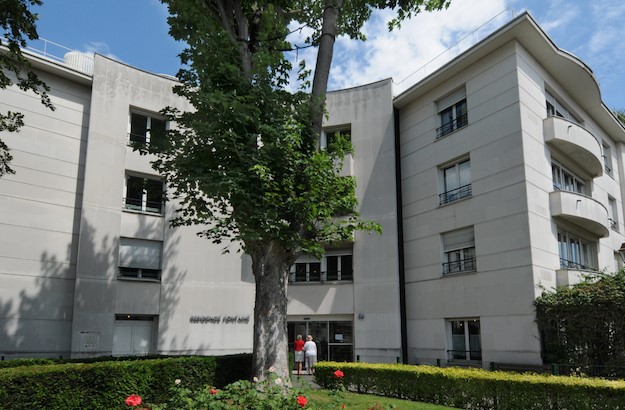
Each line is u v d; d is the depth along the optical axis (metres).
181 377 10.43
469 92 18.30
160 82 20.41
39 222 17.16
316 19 15.01
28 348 16.22
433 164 19.33
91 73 19.66
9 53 12.91
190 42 11.64
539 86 17.77
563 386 9.06
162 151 11.18
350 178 11.41
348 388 12.74
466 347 16.91
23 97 17.50
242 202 9.83
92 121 18.45
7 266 16.28
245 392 6.78
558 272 16.05
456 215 17.89
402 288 19.59
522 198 15.70
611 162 24.47
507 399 9.69
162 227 19.38
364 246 20.22
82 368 8.63
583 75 18.94
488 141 17.19
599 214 18.11
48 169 17.66
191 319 19.03
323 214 10.48
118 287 18.00
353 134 21.55
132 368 9.41
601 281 14.31
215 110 10.17
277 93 11.04
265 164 9.94
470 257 17.31
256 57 11.17
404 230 20.20
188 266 19.42
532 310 14.78
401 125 21.44
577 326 13.69
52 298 16.98
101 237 17.94
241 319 19.91
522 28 16.48
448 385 10.63
